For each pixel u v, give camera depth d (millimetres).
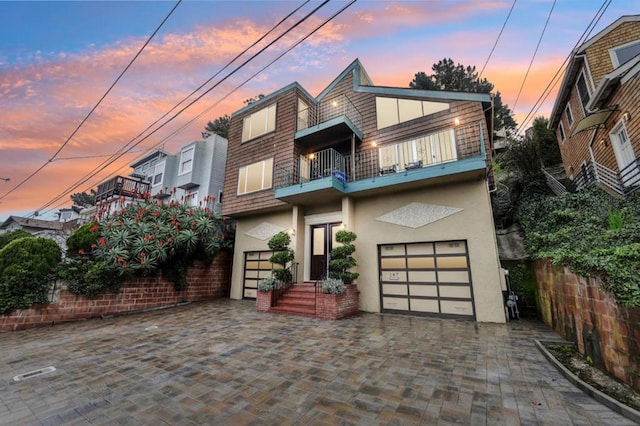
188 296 11008
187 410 2740
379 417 2551
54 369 3977
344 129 9758
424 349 4691
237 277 12141
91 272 8133
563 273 4938
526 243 8594
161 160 20219
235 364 4062
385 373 3639
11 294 6824
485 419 2498
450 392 3061
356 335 5672
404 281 8227
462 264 7473
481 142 7379
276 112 11586
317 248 10312
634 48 8969
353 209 9430
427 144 8922
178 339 5547
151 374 3723
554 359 3879
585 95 10180
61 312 7535
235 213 11938
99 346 5156
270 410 2709
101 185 18641
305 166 11070
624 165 7898
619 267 3164
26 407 2855
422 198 8289
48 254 7695
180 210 11438
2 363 4266
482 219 7359
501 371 3662
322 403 2842
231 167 12656
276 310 8359
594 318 3637
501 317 6695
